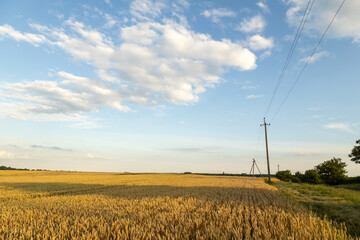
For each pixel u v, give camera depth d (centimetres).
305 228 734
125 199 1684
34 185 3347
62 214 1109
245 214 1007
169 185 3481
